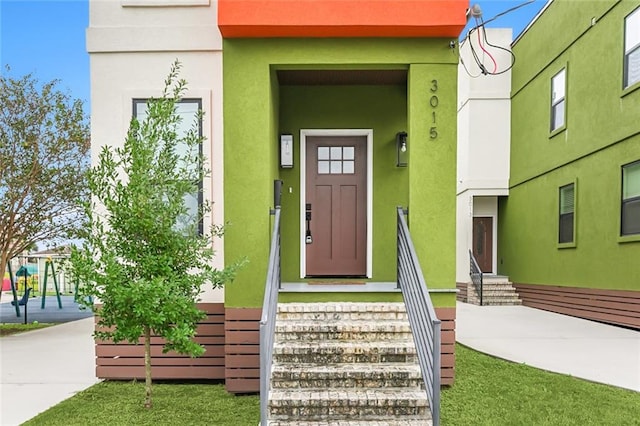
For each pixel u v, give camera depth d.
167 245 3.90
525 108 12.07
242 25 4.28
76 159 8.54
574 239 9.63
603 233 8.71
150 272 3.83
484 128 13.12
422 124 4.55
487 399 4.18
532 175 11.62
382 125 5.89
